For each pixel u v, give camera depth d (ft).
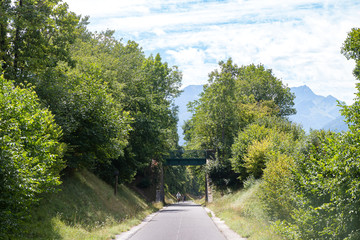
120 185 129.18
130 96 139.64
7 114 36.70
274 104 241.55
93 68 89.71
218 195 164.25
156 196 183.11
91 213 65.82
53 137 52.47
